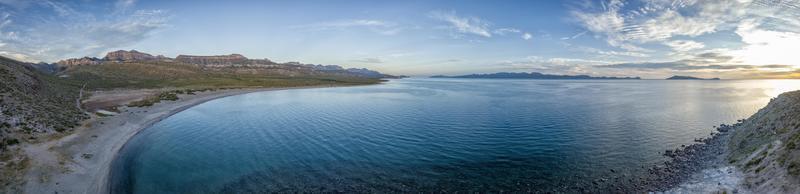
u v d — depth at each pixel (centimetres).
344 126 6181
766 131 3644
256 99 11938
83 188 2942
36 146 3703
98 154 3922
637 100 11181
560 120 6681
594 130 5547
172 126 6222
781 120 3538
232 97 12769
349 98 12488
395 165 3703
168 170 3581
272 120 6956
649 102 10381
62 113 5422
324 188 3047
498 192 2906
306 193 2933
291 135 5378
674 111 7975
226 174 3453
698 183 2848
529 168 3525
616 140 4750
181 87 16025
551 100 11300
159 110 8062
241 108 9094
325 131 5694
